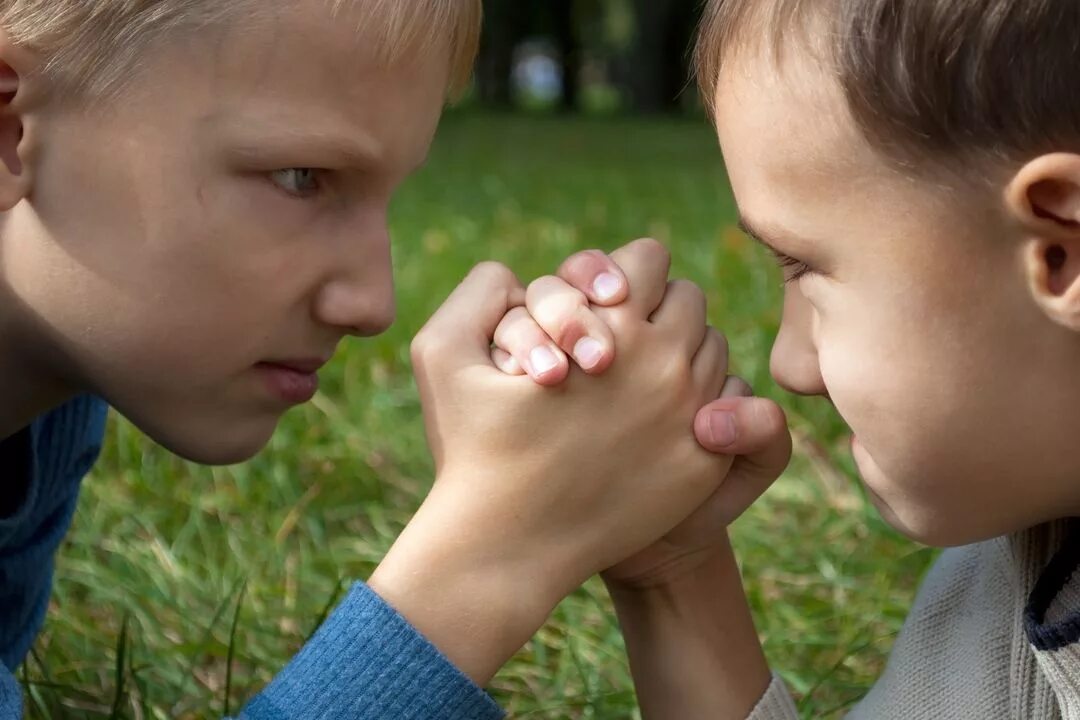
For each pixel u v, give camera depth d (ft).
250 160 2.69
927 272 2.47
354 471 4.16
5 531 2.93
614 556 2.74
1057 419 2.50
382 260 2.80
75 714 3.21
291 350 2.79
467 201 9.74
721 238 6.66
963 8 2.40
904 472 2.56
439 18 2.74
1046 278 2.44
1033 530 2.68
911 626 2.86
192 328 2.74
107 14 2.68
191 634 3.50
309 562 3.76
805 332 2.62
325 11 2.67
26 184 2.74
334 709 2.63
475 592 2.67
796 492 4.08
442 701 2.63
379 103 2.72
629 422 2.72
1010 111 2.40
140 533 3.90
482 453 2.71
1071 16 2.38
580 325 2.70
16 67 2.71
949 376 2.49
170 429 2.83
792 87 2.50
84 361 2.80
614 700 3.29
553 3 31.37
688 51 2.86
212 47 2.67
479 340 2.77
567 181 11.46
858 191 2.48
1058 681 2.59
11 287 2.79
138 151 2.70
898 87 2.43
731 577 2.91
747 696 2.87
